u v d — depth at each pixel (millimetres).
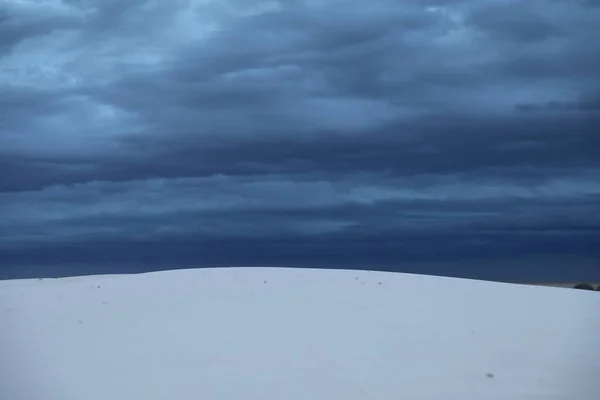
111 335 11039
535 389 8484
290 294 13266
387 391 8406
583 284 25844
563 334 10914
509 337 10703
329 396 8258
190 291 13742
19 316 12625
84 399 8391
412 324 11344
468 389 8477
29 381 9062
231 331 10969
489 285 14727
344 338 10539
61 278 19094
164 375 9133
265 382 8758
